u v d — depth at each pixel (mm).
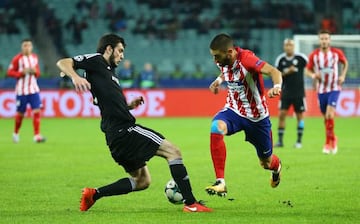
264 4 124625
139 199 30422
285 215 26156
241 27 121625
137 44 119250
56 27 117000
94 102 26391
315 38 82188
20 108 60062
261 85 27453
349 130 71375
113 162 45125
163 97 95750
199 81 101188
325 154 49469
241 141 60906
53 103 94875
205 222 24594
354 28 123938
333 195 31250
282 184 34938
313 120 87000
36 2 120000
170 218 25469
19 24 119375
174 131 70938
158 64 117625
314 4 126188
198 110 95875
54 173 39719
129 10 125125
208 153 50469
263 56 119812
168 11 125375
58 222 24766
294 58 55875
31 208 28109
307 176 37781
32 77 59781
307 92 91750
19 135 67812
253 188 33750
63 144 58062
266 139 28297
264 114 27703
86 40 119438
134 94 95188
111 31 120438
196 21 122062
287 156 48219
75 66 25500
